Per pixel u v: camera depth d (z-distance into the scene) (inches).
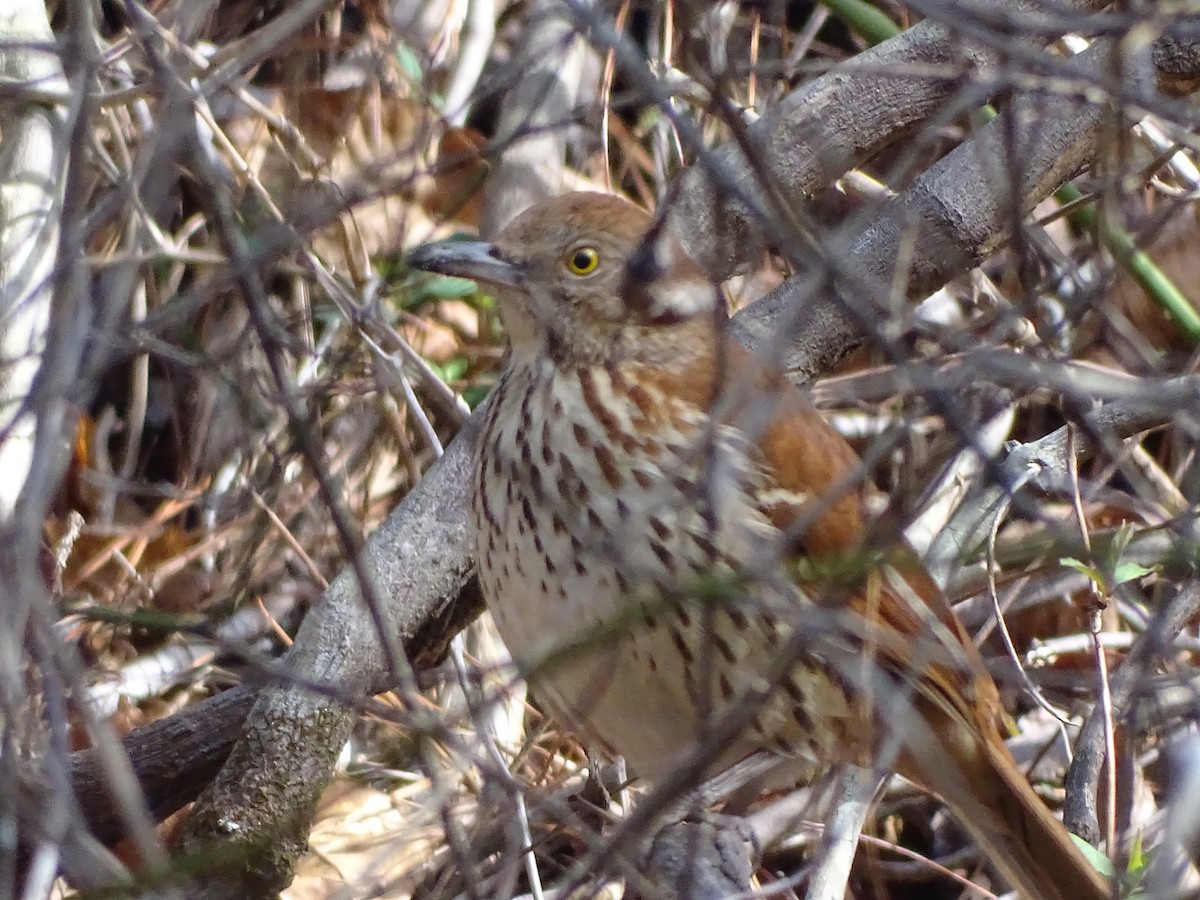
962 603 390.3
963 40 346.3
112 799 307.1
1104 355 373.7
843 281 267.6
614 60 410.3
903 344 271.7
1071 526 330.3
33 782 257.4
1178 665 308.5
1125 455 326.3
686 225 347.6
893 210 367.2
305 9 310.2
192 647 386.9
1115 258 260.2
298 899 335.9
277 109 410.3
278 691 323.9
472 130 426.6
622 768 347.9
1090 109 356.5
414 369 392.2
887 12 450.0
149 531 399.2
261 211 349.7
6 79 310.7
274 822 318.0
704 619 243.9
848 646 284.4
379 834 346.6
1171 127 307.7
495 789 267.0
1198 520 290.8
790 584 253.1
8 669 212.8
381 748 366.0
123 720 368.2
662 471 284.2
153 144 290.7
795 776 317.7
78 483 400.5
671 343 298.0
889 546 237.9
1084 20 227.8
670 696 289.4
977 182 366.6
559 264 300.0
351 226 406.0
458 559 346.3
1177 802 229.9
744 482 286.0
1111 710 322.3
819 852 278.5
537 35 401.1
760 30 394.3
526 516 290.7
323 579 381.7
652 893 225.5
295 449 379.6
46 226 306.0
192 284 387.5
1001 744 315.0
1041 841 304.5
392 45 408.2
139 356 369.4
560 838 331.6
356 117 411.5
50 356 240.8
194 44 383.2
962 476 344.2
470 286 428.1
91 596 390.3
